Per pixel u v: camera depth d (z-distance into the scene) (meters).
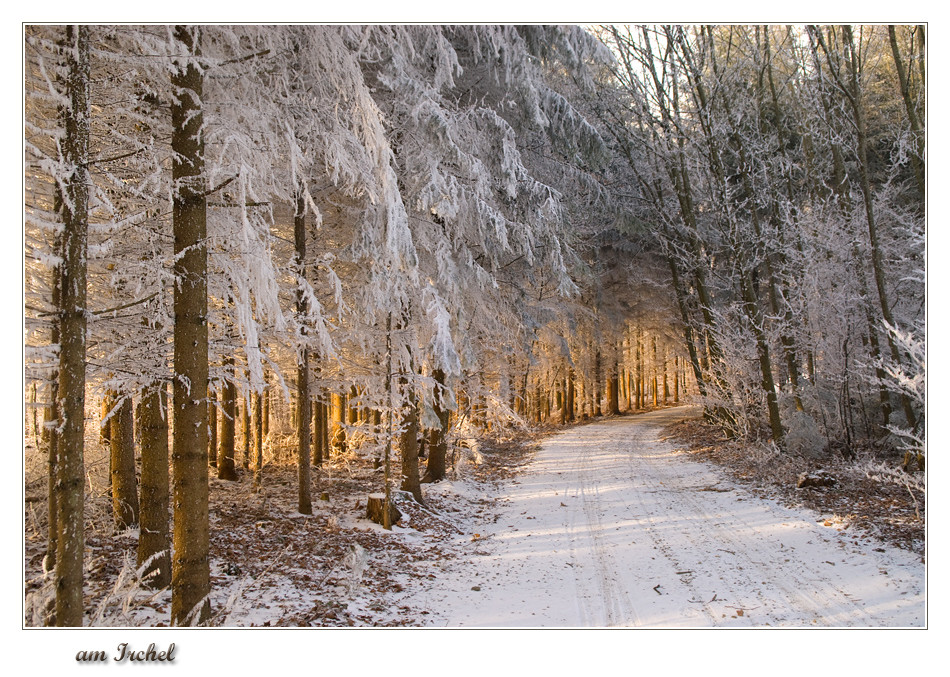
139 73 5.87
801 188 17.36
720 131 16.47
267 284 6.14
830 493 10.41
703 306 17.45
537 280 15.30
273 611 6.21
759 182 16.75
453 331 11.54
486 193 10.45
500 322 13.84
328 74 7.30
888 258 13.05
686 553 8.23
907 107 11.83
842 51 13.14
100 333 6.84
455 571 8.17
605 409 36.00
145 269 5.97
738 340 15.47
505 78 11.12
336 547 8.72
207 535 5.44
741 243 15.92
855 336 13.80
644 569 7.73
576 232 15.45
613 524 10.16
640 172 20.39
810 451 13.81
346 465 15.64
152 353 6.29
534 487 14.42
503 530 10.59
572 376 31.36
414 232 10.95
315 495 12.36
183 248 5.39
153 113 6.55
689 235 18.94
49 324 6.07
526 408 32.19
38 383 6.27
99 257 5.64
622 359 32.16
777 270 17.16
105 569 6.89
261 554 8.12
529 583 7.52
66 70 4.27
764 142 16.69
